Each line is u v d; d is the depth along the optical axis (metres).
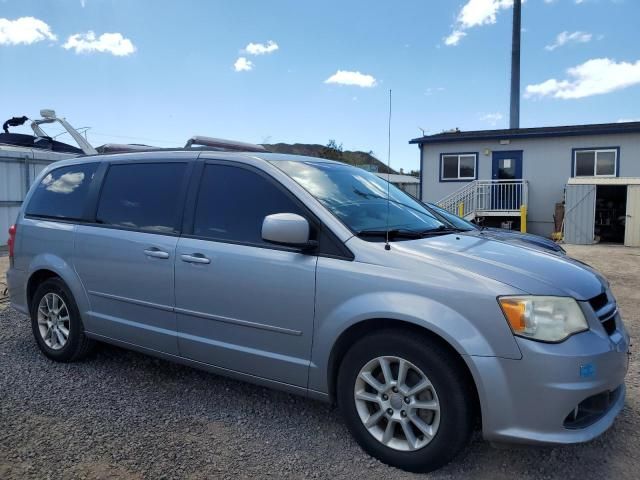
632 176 18.91
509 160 20.61
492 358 2.75
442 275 2.92
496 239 3.75
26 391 4.09
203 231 3.78
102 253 4.26
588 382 2.72
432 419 2.96
